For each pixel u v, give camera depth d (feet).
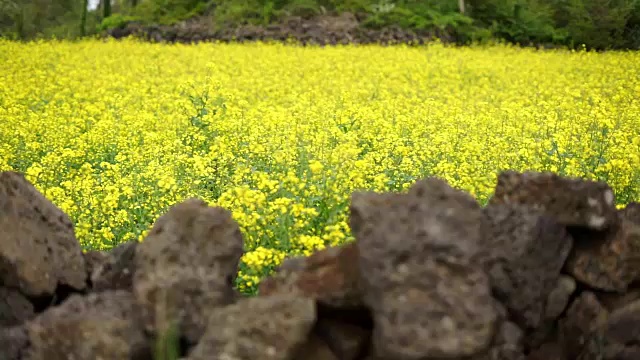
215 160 29.30
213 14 107.55
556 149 30.99
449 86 59.06
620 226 14.03
